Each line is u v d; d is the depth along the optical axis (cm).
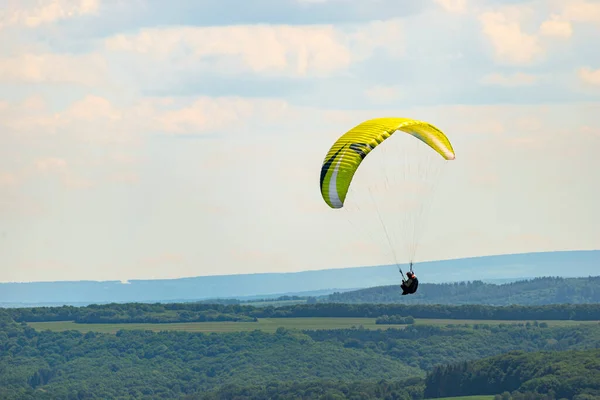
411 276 19125
